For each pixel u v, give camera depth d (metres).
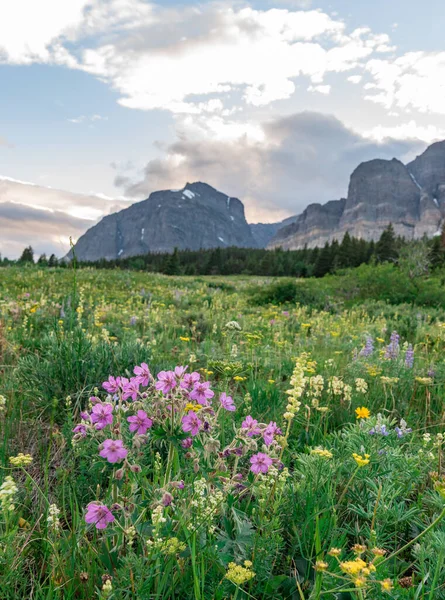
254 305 17.16
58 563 1.96
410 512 2.47
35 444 3.34
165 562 1.91
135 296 14.96
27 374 4.21
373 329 10.18
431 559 2.15
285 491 2.58
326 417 3.75
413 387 4.86
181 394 2.19
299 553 2.34
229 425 3.42
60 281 18.31
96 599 1.92
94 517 1.87
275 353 6.48
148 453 2.88
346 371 5.52
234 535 2.22
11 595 1.89
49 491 2.79
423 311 13.73
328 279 19.69
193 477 2.35
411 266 22.73
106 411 2.16
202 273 122.44
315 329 9.83
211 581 1.96
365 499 2.70
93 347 4.68
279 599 2.02
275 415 3.82
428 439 3.02
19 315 7.83
